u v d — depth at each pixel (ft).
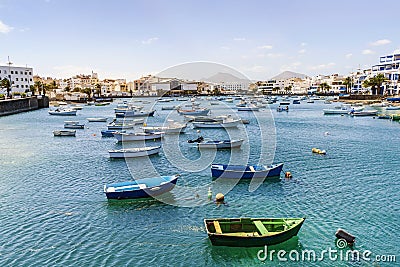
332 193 82.99
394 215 69.46
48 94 558.15
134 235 61.82
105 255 55.26
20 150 142.00
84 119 273.75
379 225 65.10
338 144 150.82
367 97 450.30
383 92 484.33
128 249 57.11
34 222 67.00
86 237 61.00
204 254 55.57
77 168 109.91
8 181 94.58
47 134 189.67
